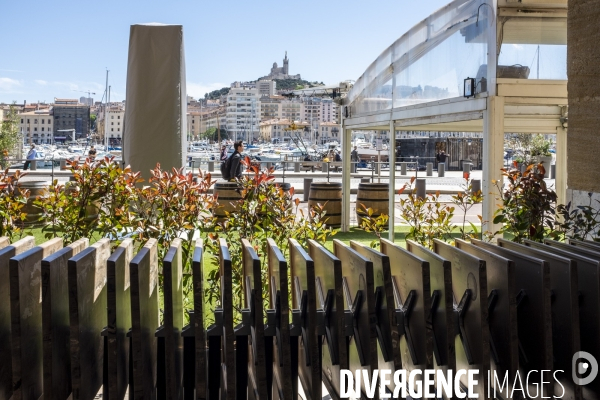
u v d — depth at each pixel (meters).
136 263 2.63
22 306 2.49
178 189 4.76
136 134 7.46
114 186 4.85
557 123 8.68
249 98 155.25
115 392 2.62
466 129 9.48
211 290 4.73
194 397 3.02
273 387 3.19
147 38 7.47
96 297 2.92
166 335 2.70
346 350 2.79
